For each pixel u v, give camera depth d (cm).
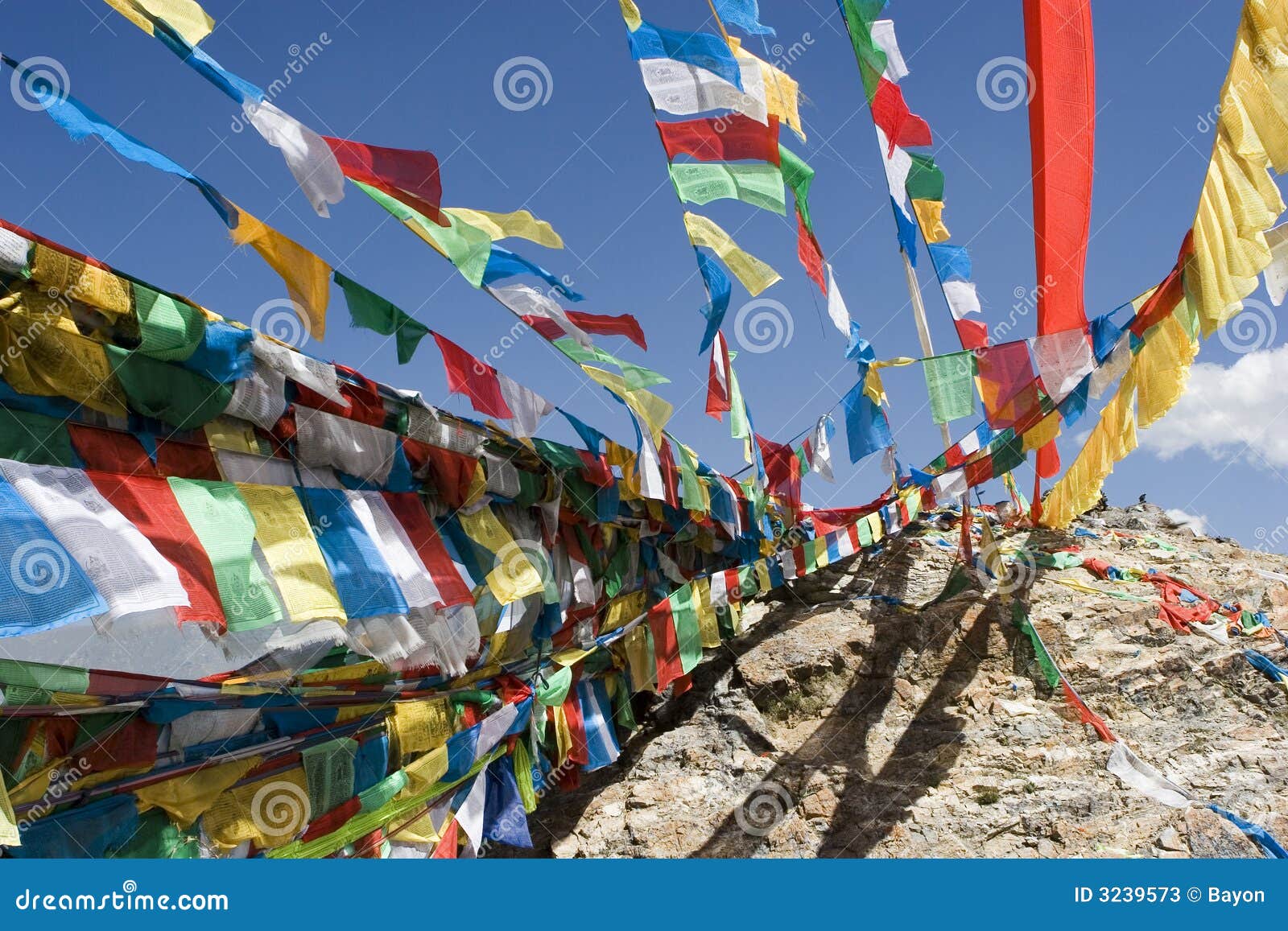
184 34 426
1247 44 700
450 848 667
